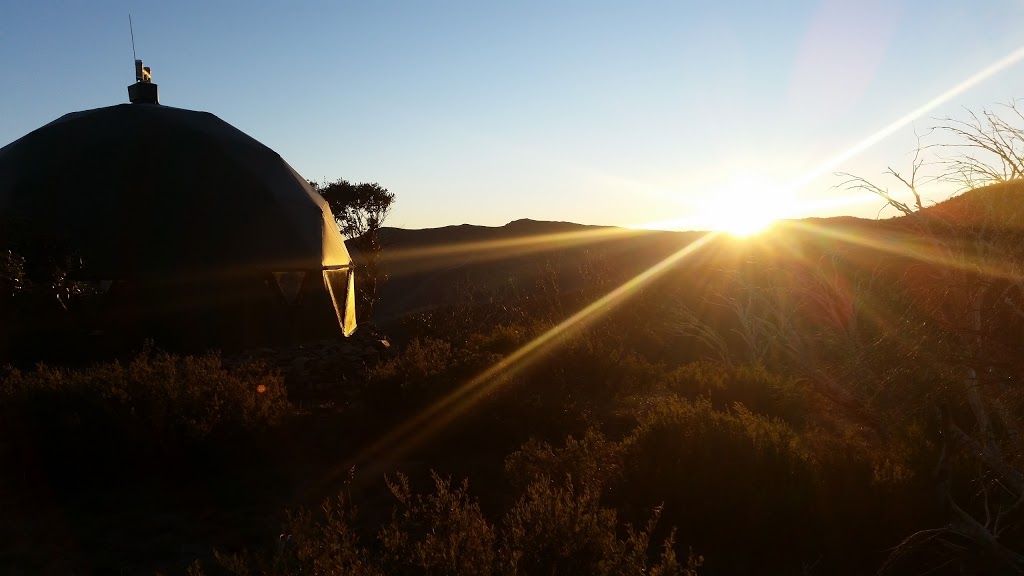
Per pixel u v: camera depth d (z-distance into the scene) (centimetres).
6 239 1373
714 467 702
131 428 838
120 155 1770
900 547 569
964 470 653
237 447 888
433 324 2039
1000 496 632
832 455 738
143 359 1002
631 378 1294
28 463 821
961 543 591
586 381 1235
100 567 611
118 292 1653
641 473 707
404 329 2289
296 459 908
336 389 1280
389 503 748
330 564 383
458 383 1016
